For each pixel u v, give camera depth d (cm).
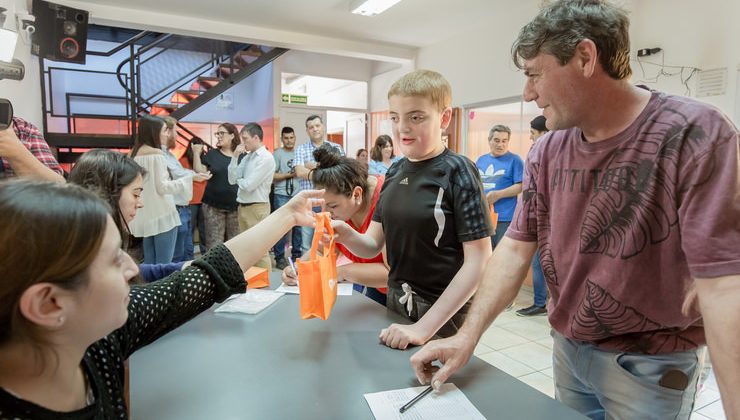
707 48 302
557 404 81
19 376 49
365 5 426
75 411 53
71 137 479
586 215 92
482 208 118
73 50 392
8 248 43
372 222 149
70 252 46
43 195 47
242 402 81
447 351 90
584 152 93
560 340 107
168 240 302
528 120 444
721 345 66
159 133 291
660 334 87
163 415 77
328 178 148
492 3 427
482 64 491
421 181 122
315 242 107
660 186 80
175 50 664
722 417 200
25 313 45
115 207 133
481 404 81
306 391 85
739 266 67
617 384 92
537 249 111
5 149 142
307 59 676
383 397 83
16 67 167
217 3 426
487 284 106
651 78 336
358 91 752
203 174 404
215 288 87
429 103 117
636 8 344
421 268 124
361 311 131
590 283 92
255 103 727
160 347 107
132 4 424
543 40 82
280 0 420
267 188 421
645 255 83
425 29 507
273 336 113
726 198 69
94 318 51
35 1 370
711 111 76
